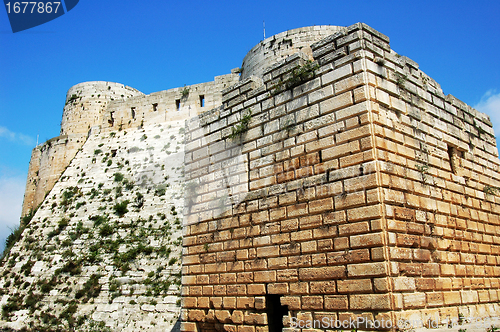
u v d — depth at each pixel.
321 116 13.34
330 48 13.67
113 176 38.88
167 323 24.50
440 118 15.50
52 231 35.22
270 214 14.05
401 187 12.15
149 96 43.94
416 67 14.98
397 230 11.45
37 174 51.59
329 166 12.72
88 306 27.44
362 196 11.62
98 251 31.27
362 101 12.30
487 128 18.95
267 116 15.25
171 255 28.88
